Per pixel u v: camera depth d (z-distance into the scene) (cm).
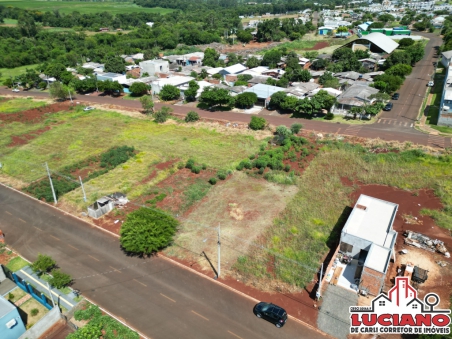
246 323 2844
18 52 14238
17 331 2673
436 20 19275
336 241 3728
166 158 5734
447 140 5850
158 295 3128
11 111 8344
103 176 5197
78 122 7594
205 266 3447
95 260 3572
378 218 3688
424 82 9269
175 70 11456
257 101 8231
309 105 7056
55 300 3083
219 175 5069
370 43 12044
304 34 17050
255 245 3700
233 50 15012
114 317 2906
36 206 4550
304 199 4509
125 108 8475
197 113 7462
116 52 14075
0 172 5450
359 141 6028
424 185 4766
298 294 3086
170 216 3903
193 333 2769
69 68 12181
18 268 3472
